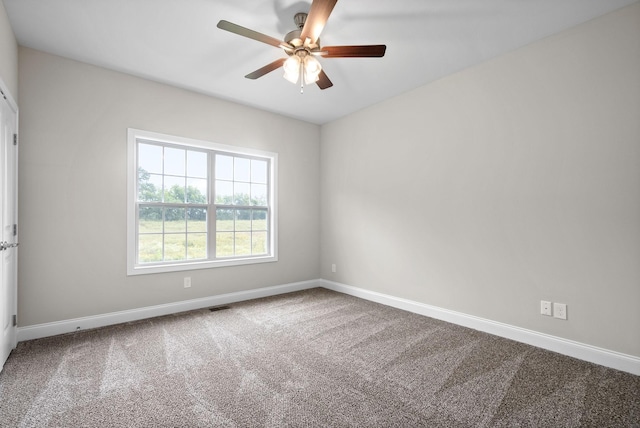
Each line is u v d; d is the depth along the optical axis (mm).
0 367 2057
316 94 3650
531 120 2586
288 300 3941
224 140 3785
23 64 2623
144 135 3215
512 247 2697
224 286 3797
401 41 2566
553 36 2465
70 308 2816
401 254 3623
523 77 2635
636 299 2096
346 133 4355
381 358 2322
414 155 3496
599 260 2242
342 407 1718
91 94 2938
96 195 2947
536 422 1597
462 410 1695
